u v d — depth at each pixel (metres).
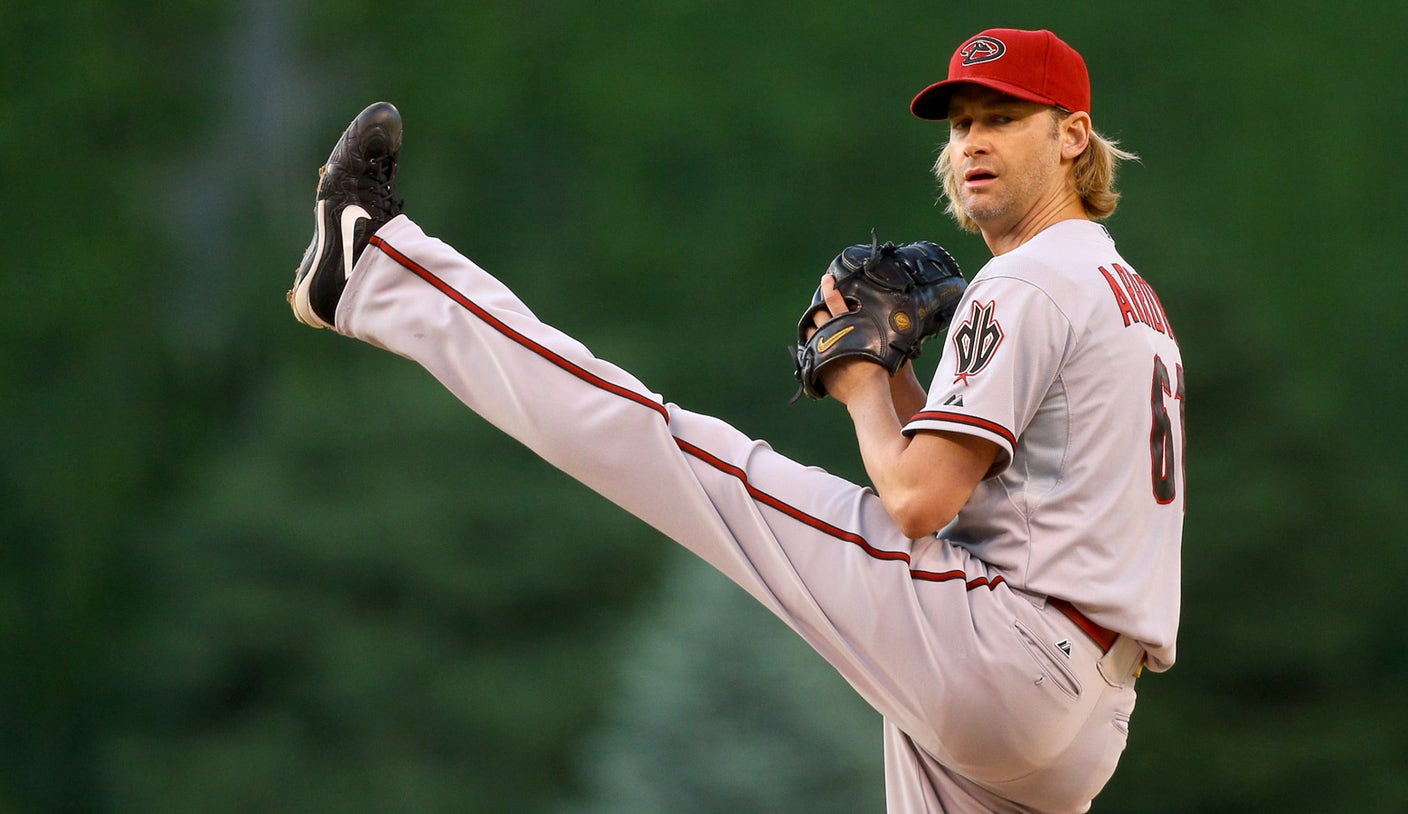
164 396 99.25
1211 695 63.62
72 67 100.94
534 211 105.50
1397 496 69.94
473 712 72.19
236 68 104.31
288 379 85.88
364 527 75.19
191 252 102.12
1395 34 101.44
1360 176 99.69
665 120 103.62
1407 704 65.56
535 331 13.16
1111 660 12.53
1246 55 101.50
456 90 106.12
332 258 13.42
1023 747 12.41
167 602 82.56
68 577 94.75
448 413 79.12
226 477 80.69
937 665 12.33
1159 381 12.83
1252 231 98.38
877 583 12.48
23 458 96.25
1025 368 12.34
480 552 75.69
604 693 72.25
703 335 98.06
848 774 36.78
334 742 73.75
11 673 93.31
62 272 98.75
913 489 12.27
